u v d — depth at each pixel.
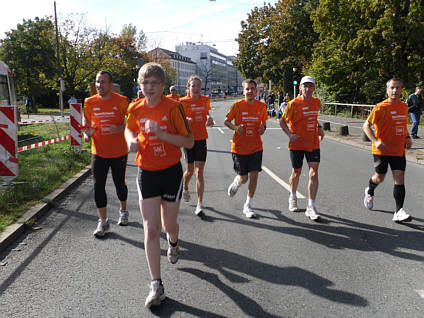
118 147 4.60
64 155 9.84
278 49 44.47
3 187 6.22
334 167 9.04
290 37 43.69
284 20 43.38
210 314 2.88
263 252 4.05
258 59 47.75
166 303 3.04
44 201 5.73
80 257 3.95
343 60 30.20
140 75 2.96
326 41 32.66
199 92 5.44
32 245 4.28
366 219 5.14
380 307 2.95
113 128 4.50
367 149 12.21
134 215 5.45
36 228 4.81
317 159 5.14
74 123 10.38
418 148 11.25
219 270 3.62
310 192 5.16
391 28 25.42
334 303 3.01
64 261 3.85
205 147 5.42
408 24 24.56
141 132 3.08
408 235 4.52
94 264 3.78
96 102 4.47
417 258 3.87
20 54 48.12
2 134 6.29
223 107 57.41
